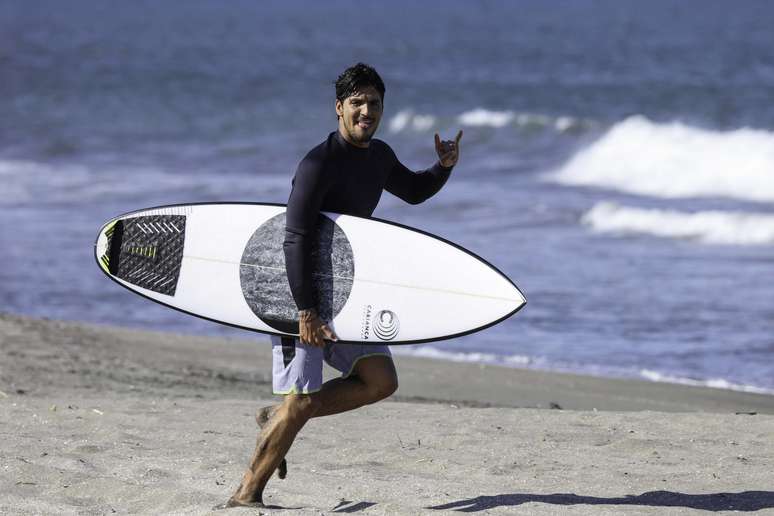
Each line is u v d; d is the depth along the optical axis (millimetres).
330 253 15859
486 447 20953
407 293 15852
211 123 124938
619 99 150250
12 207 71750
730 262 55469
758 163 81750
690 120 124000
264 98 153250
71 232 62969
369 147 15938
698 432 22141
